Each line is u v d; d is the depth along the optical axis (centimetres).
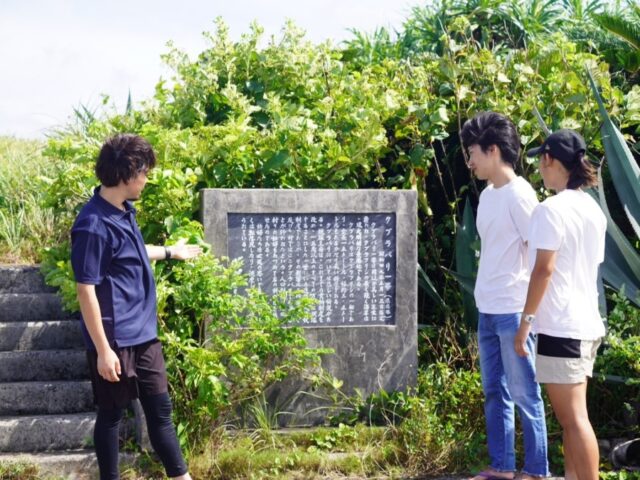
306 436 475
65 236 665
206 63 636
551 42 697
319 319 497
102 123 615
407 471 450
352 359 498
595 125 593
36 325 535
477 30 916
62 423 462
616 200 637
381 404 497
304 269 496
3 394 484
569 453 384
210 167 532
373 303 503
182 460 371
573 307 360
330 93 614
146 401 366
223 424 473
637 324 494
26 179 750
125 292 358
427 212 579
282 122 538
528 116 588
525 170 584
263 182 543
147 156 361
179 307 471
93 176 510
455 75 584
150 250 427
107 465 362
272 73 633
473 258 555
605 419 507
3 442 456
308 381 493
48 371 513
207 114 625
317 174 545
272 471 442
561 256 360
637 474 435
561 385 361
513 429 414
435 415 471
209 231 485
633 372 483
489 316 404
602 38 838
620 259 523
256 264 491
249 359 464
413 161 568
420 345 551
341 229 499
